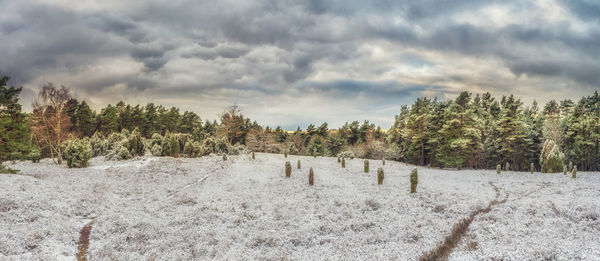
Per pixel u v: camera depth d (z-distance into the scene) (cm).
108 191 2139
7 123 2834
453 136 5125
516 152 5172
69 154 3219
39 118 3728
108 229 1344
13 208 1405
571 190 2241
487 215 1534
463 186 2706
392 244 1171
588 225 1316
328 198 2077
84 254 1100
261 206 1841
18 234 1120
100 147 4566
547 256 943
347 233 1348
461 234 1330
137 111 8694
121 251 1137
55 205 1555
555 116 6894
